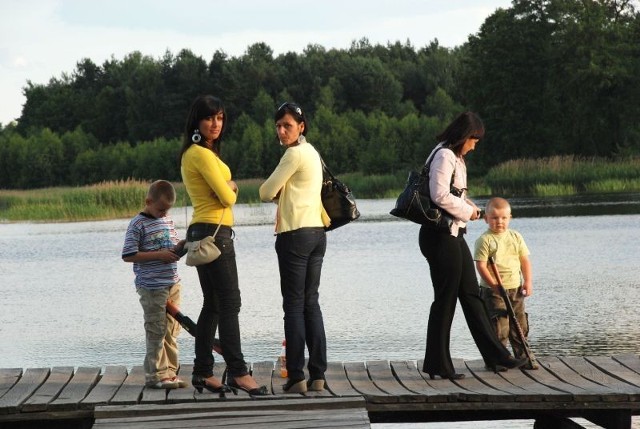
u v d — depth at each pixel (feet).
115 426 25.67
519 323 32.42
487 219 32.65
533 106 325.83
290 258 28.14
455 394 27.32
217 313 28.81
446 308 29.86
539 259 85.81
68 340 52.95
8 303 69.00
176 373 31.09
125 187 194.49
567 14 323.16
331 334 51.29
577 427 29.78
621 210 146.30
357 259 92.27
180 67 524.93
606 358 32.94
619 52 311.47
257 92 516.32
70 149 483.10
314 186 28.30
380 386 29.12
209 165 27.48
